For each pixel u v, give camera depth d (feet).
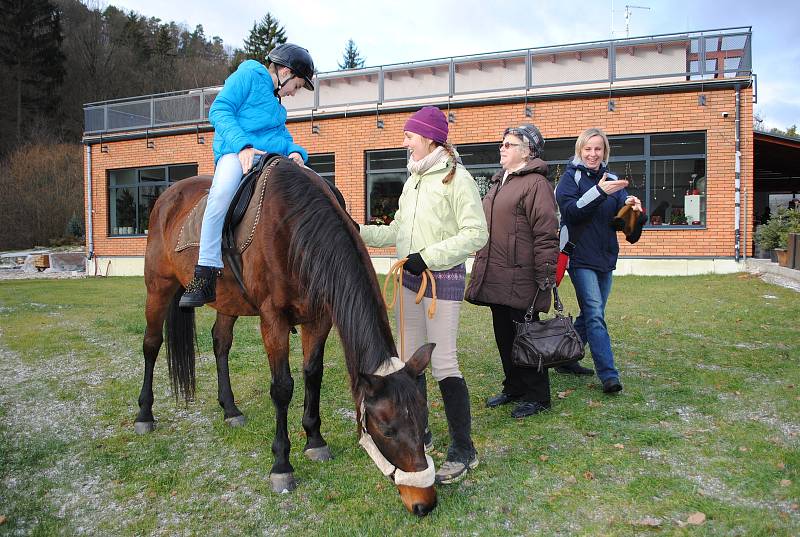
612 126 37.14
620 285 30.91
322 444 10.44
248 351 19.15
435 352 9.48
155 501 9.03
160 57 184.24
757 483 8.48
